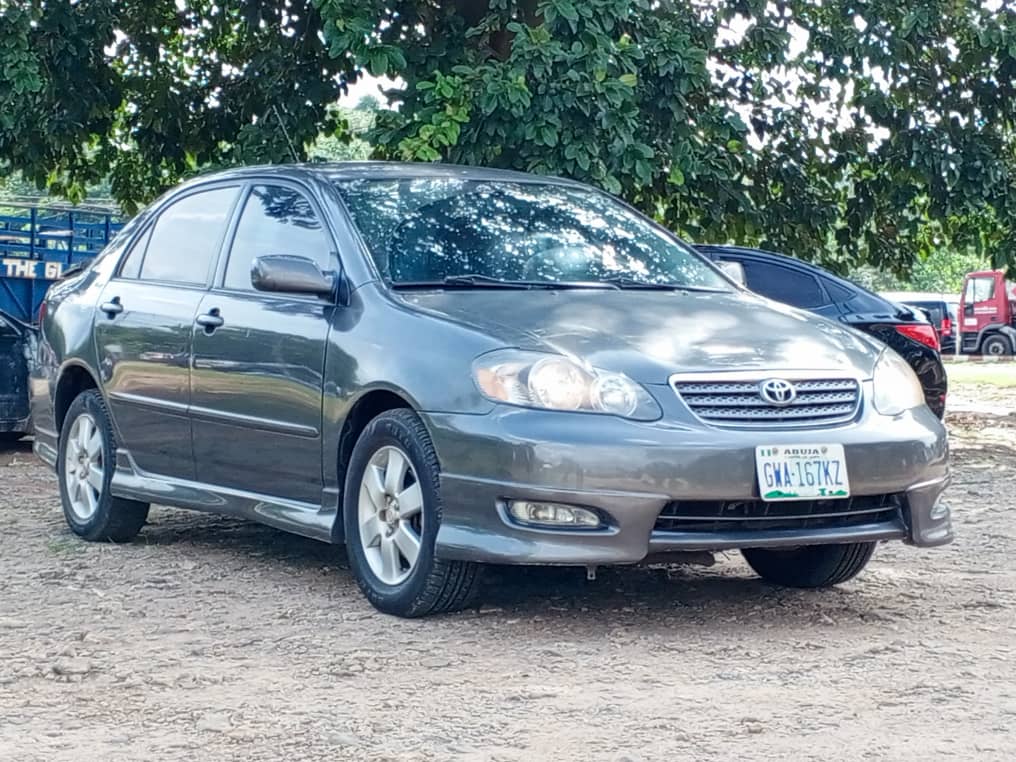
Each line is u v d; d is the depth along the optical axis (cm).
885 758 387
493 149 1247
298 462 614
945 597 620
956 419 1830
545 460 515
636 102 1295
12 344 1162
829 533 542
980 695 453
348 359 584
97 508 750
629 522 515
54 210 1844
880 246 1830
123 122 1777
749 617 575
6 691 465
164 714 436
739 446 522
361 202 643
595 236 671
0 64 1363
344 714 434
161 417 697
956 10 1566
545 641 530
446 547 536
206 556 716
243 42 1738
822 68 1628
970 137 1647
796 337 579
